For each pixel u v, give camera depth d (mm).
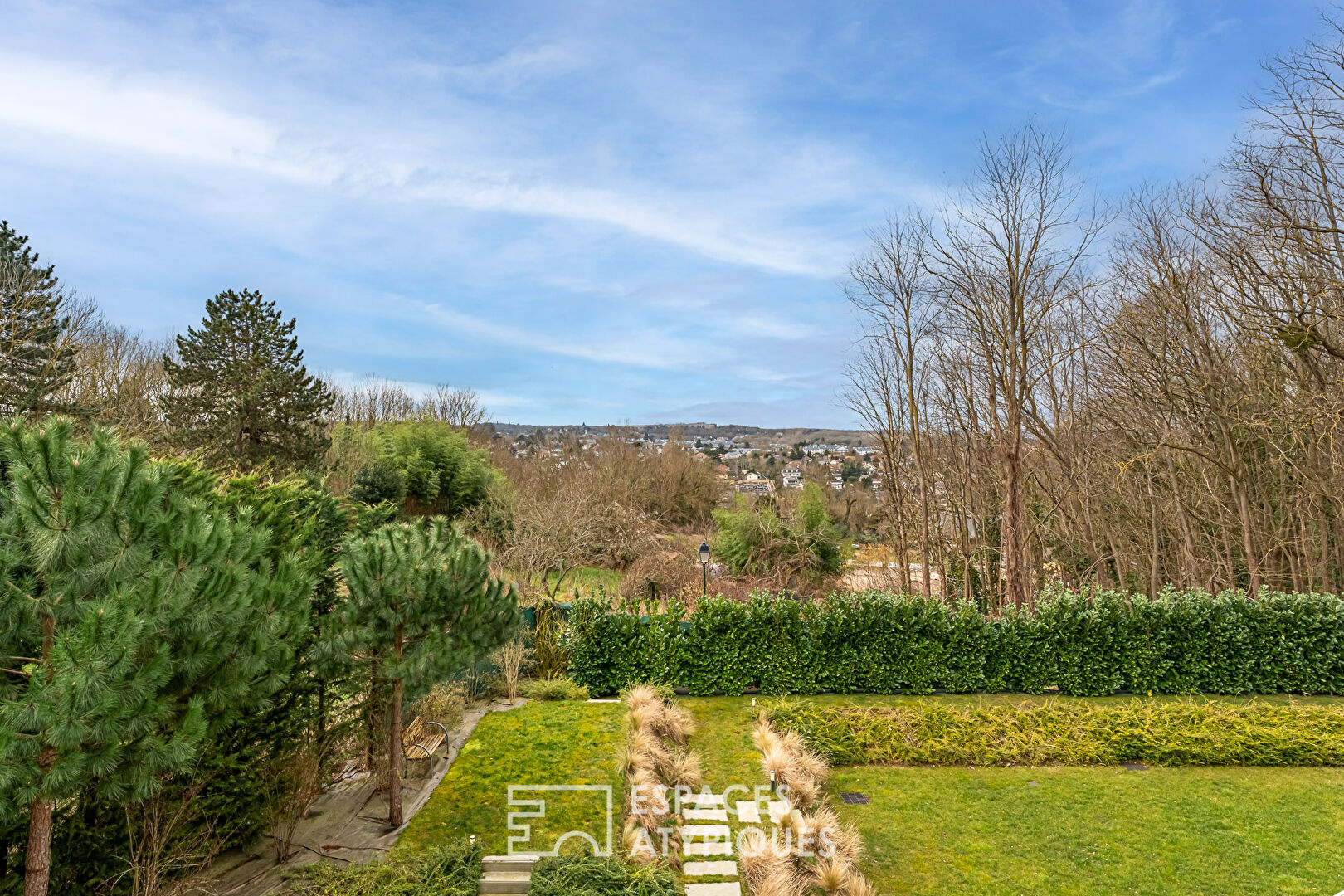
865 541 34750
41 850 4262
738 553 27047
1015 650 12516
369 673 7109
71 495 3904
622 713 10773
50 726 3596
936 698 12250
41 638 4172
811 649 12359
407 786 8180
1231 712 10867
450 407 50750
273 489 7699
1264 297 16953
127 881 5422
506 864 6535
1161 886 6785
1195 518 20047
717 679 12258
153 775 4406
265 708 5656
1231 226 16391
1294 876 6953
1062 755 9625
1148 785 8938
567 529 24406
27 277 20391
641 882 5949
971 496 25062
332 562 8094
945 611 12672
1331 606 12922
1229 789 8836
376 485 27219
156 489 4426
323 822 7312
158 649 4176
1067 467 21125
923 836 7680
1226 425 17422
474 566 7461
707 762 9320
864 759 9508
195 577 4410
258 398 26734
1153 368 18625
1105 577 22188
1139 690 12430
